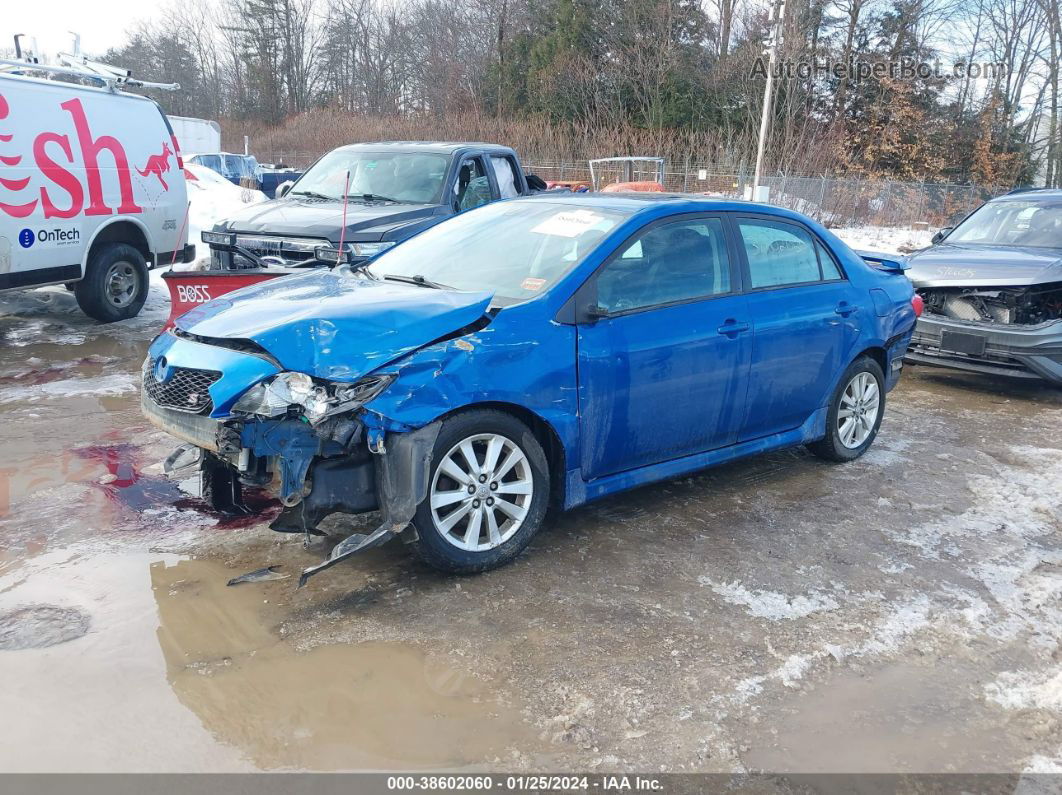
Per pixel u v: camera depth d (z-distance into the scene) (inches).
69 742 107.5
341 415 140.4
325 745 109.4
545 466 161.8
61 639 129.3
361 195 355.3
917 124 1314.0
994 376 353.1
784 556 170.9
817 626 144.4
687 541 176.1
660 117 1312.7
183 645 129.6
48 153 316.8
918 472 225.3
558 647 134.4
